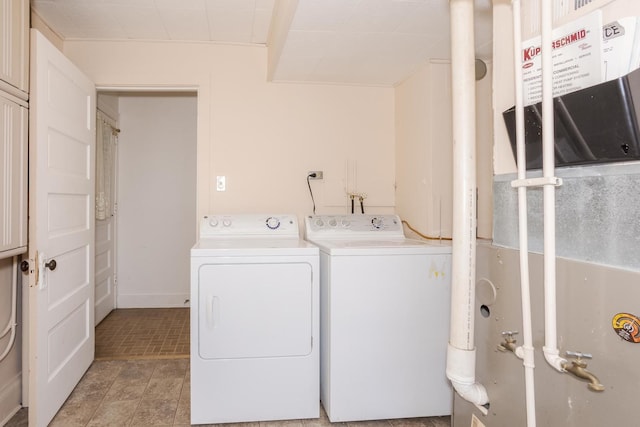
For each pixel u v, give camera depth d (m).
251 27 2.58
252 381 1.94
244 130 2.84
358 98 2.96
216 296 1.92
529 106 1.02
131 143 3.99
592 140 0.88
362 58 2.41
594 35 0.87
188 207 4.08
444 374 2.00
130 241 4.01
